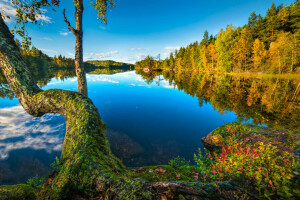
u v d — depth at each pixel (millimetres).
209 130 8375
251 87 19953
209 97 16406
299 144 3363
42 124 7879
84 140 2203
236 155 2654
